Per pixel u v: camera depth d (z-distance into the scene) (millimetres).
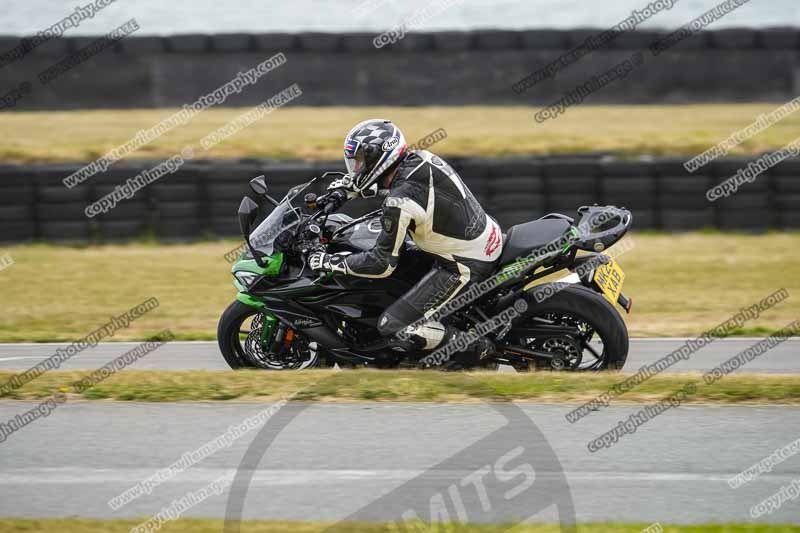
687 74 60938
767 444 16578
